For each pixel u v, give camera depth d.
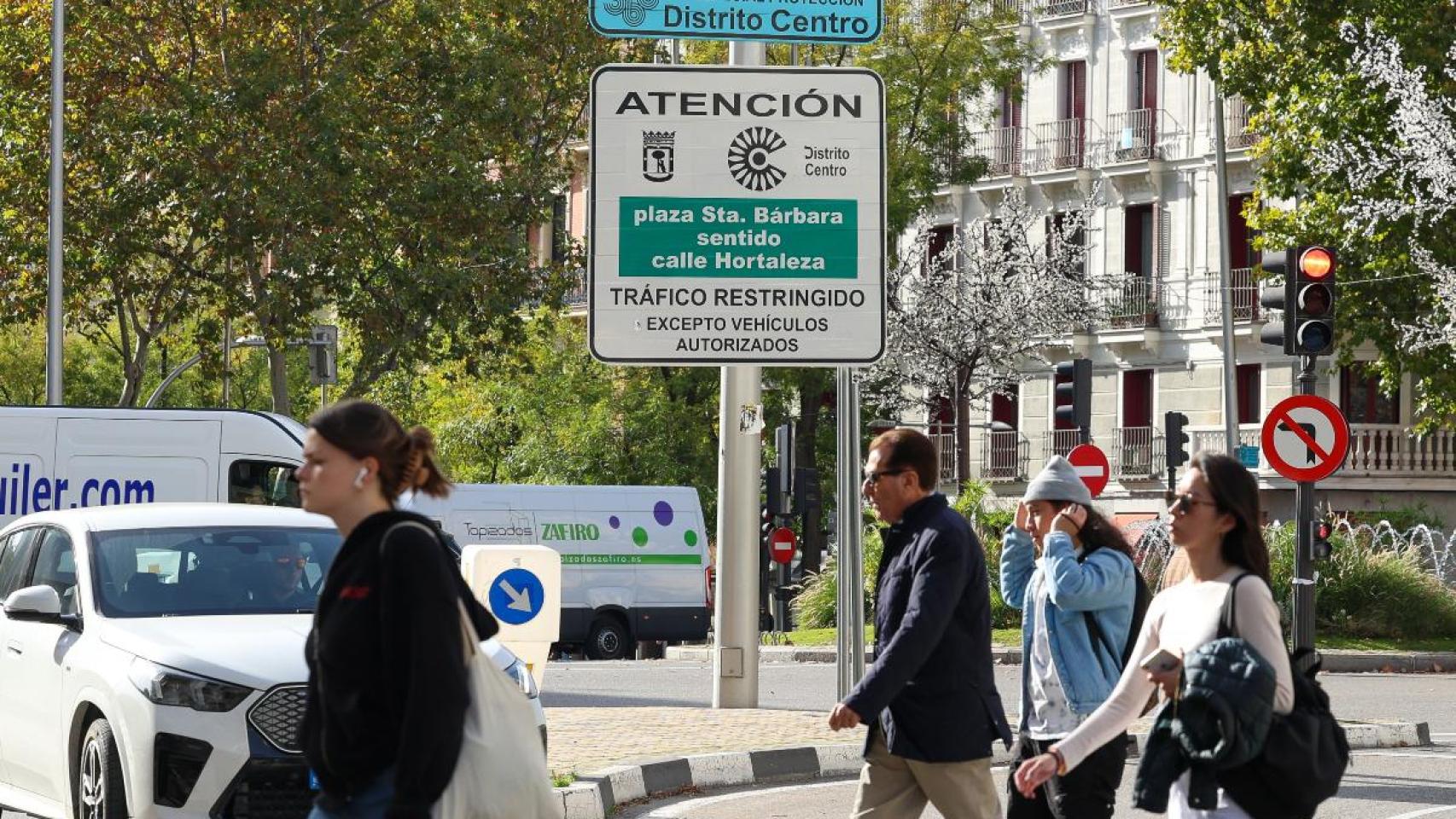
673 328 24.52
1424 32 52.81
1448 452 76.31
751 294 24.61
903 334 73.81
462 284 57.84
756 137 24.66
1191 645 9.10
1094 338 82.56
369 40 59.00
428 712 7.69
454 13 60.81
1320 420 27.08
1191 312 80.06
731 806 20.00
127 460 33.44
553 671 41.75
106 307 62.16
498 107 59.91
